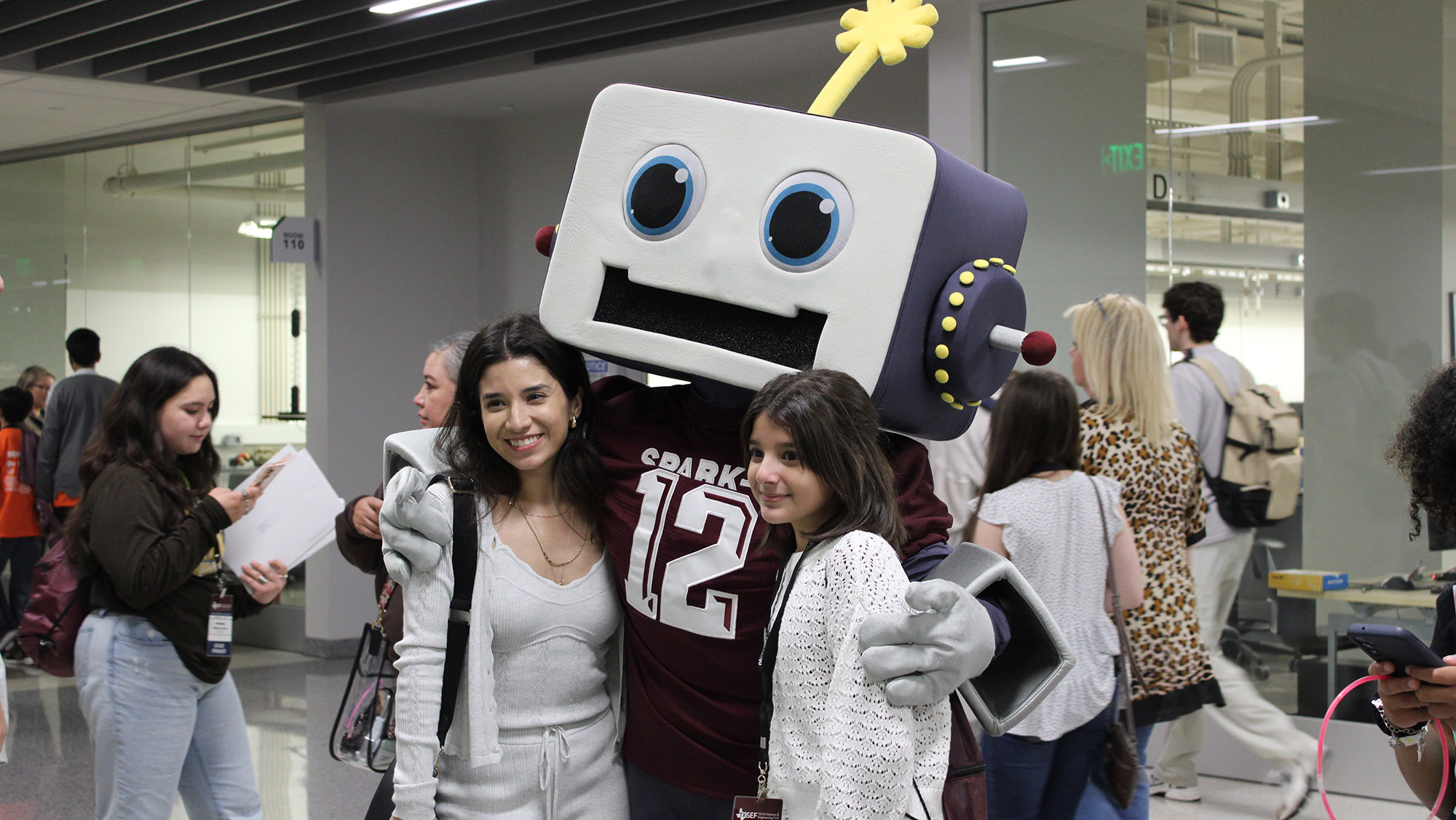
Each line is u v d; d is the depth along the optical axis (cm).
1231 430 424
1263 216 425
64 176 803
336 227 652
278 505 262
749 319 160
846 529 145
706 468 172
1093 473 310
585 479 180
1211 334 430
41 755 467
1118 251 447
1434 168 400
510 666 178
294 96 640
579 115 665
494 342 175
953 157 158
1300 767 409
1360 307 411
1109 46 446
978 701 155
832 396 142
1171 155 438
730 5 482
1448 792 158
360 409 658
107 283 781
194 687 256
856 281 152
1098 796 246
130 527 241
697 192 159
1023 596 151
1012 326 164
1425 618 397
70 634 253
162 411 252
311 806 401
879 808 130
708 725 171
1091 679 242
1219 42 429
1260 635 419
